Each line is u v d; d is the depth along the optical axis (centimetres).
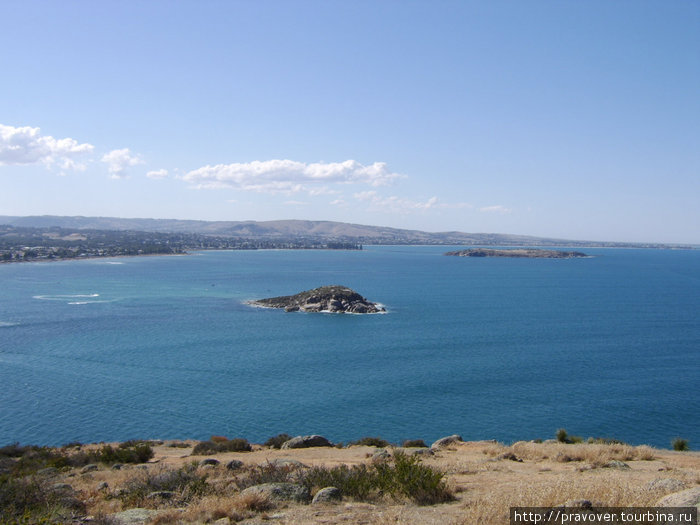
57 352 8612
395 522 1067
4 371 7406
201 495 1452
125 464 2784
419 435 5153
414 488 1377
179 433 5228
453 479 1608
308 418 5675
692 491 1025
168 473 1723
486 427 5356
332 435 5162
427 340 10100
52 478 2108
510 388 6806
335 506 1267
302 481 1506
